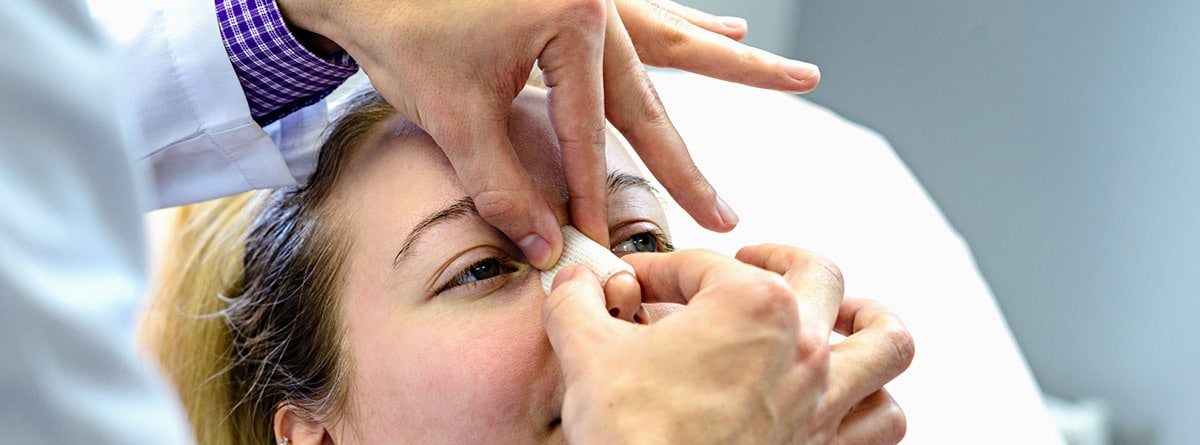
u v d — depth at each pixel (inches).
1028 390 66.6
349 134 45.7
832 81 96.8
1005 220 90.1
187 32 39.7
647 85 39.8
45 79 13.5
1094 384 87.8
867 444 34.5
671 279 34.8
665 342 29.4
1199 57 75.8
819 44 96.3
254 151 42.6
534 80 47.7
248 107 41.2
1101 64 81.8
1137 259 82.8
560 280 34.3
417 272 40.8
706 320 29.5
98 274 14.2
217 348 54.3
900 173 76.1
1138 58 79.7
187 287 55.2
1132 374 84.7
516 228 38.2
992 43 87.1
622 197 43.5
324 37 40.5
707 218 41.1
